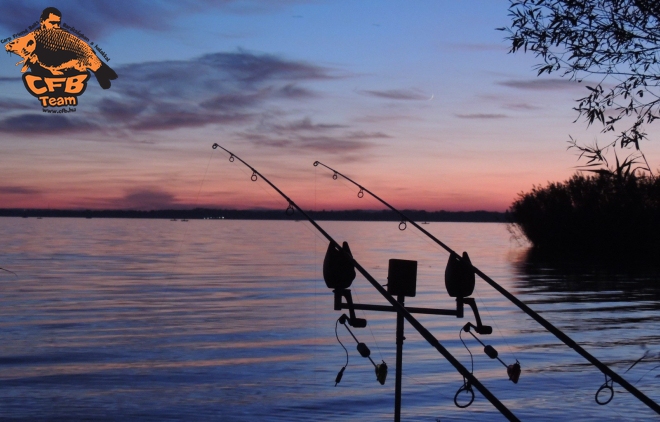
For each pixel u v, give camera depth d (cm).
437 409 720
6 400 746
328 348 1064
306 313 1473
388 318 1412
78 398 757
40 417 683
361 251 4325
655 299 1755
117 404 732
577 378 860
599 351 1048
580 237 3469
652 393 788
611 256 3341
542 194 3759
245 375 873
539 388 810
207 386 816
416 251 4325
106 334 1183
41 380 840
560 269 2736
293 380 846
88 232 8325
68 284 2112
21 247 4509
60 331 1212
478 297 1808
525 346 1088
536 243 3869
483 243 5397
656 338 1166
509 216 3997
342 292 396
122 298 1742
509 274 2512
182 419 681
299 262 3228
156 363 941
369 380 850
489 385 825
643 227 2975
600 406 728
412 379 856
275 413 704
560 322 1358
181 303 1644
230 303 1647
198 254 3909
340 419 683
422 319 1387
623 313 1491
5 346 1063
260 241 6081
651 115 474
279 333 1205
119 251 4159
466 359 984
